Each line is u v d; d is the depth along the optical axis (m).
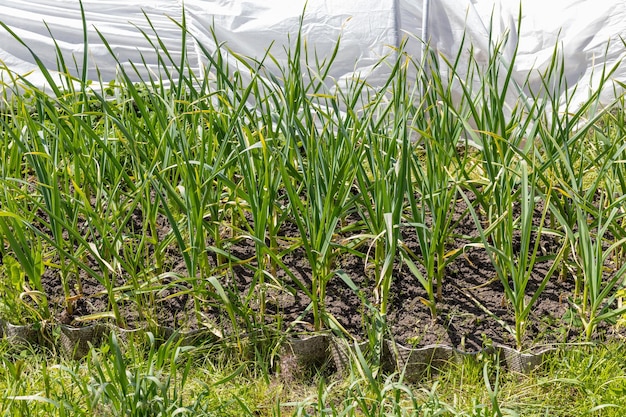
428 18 5.30
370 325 3.31
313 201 3.28
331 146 3.37
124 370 2.70
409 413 2.97
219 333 3.27
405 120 3.07
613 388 2.95
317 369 3.31
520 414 2.87
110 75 5.82
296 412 2.77
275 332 3.30
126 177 3.38
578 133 3.28
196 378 2.97
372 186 3.42
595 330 3.31
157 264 3.53
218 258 3.70
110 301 3.29
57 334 3.38
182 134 3.33
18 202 3.52
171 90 3.53
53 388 3.00
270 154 3.32
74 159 3.44
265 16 5.60
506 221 3.26
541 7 5.61
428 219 4.01
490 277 3.66
